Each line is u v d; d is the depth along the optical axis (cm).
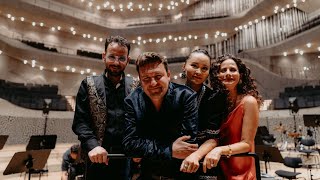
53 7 1424
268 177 283
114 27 1538
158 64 110
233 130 138
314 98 996
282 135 948
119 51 162
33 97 1098
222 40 1508
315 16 1195
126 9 1664
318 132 862
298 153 643
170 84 121
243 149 124
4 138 439
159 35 1503
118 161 164
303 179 471
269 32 1345
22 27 1337
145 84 110
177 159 111
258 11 1285
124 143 115
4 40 1120
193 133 111
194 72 149
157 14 1670
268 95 1180
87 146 148
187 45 1560
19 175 581
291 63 1242
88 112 166
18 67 1258
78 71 1407
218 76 154
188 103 115
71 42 1479
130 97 121
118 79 171
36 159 330
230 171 137
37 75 1327
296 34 1155
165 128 115
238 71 152
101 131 161
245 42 1434
